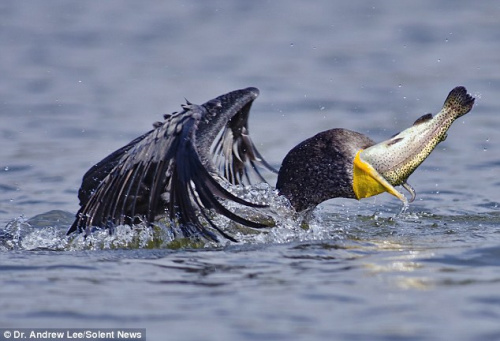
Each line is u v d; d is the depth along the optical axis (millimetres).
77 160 16812
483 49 26016
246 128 12992
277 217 11289
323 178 11234
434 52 25859
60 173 15922
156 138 10195
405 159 10945
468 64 24438
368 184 11039
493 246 10109
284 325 7414
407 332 7242
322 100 21453
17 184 15188
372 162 10977
